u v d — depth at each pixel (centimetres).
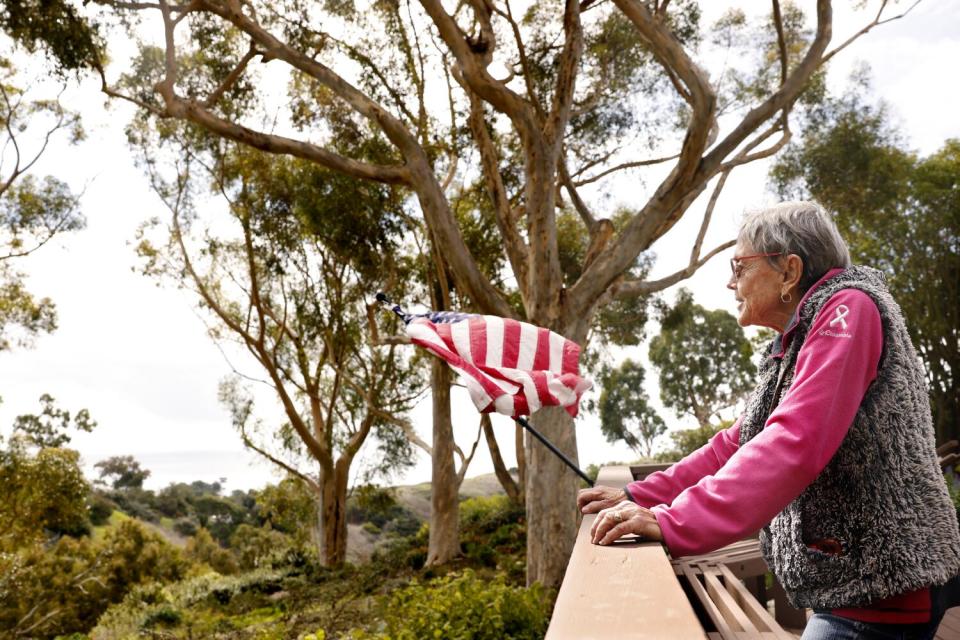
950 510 129
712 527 123
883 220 2223
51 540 4631
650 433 4928
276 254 2133
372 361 2327
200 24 1326
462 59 1054
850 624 131
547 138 1129
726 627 209
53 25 1123
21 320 2292
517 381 208
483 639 535
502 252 1914
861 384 126
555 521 1109
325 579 2173
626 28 1412
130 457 8125
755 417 153
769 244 150
